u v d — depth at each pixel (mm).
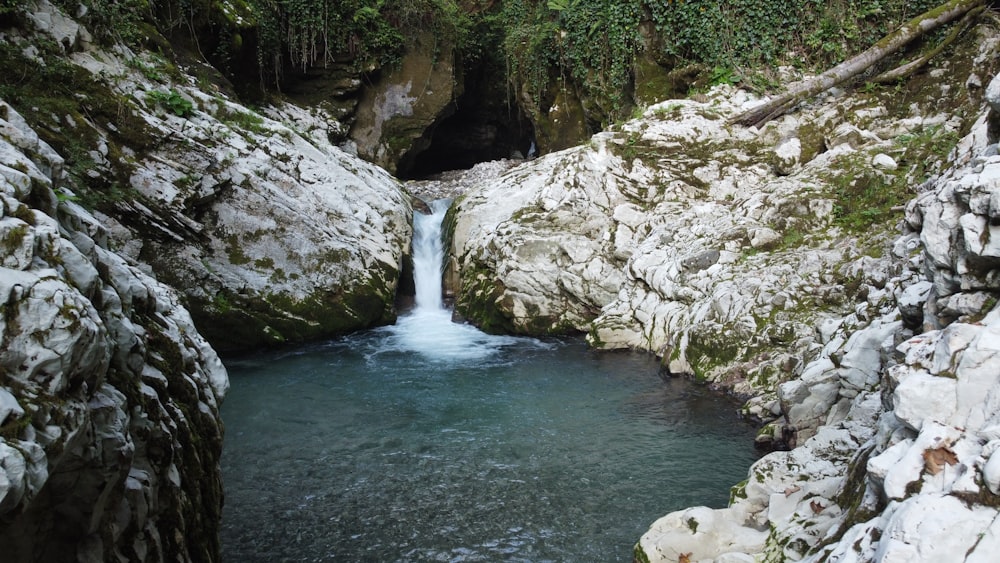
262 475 6668
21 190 2672
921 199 3873
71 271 2639
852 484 3818
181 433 3805
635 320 11031
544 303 12039
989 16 12562
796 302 8898
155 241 10750
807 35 14227
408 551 5289
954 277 3213
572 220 12641
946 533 2332
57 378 2361
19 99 9711
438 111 19500
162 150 10898
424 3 19172
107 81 10656
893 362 4066
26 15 10023
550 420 8008
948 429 2645
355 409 8531
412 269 13906
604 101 16828
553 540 5410
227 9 15094
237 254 11484
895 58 13391
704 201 12398
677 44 15172
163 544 3453
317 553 5270
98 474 2779
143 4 12703
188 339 4504
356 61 18766
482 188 14430
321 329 11953
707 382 8992
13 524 2531
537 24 18562
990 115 3812
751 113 13164
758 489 4887
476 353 11039
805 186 10727
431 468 6770
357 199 13086
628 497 6094
